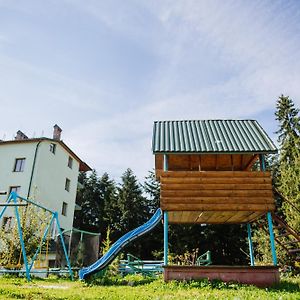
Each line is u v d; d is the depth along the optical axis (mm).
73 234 19750
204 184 12430
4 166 28828
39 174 27734
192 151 12570
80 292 9023
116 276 16703
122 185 45031
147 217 44719
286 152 30938
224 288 10297
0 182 28094
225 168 15945
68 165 33719
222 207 12047
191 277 11328
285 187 21844
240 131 14641
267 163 35719
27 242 16297
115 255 13922
